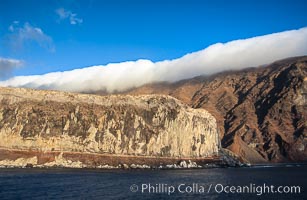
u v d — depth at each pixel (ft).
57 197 256.93
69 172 497.05
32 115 643.45
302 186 357.41
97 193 283.38
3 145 609.01
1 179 365.40
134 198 261.44
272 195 288.30
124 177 437.99
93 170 564.71
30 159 603.67
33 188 299.58
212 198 269.85
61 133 642.22
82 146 645.10
